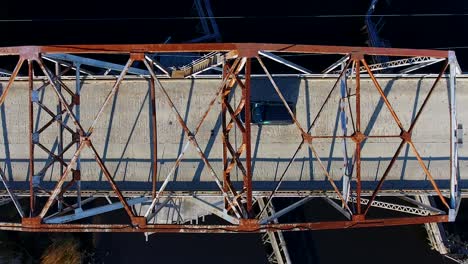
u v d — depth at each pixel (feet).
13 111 68.95
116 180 68.64
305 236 87.51
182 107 69.26
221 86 54.80
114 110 69.05
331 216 85.71
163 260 86.94
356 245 87.66
